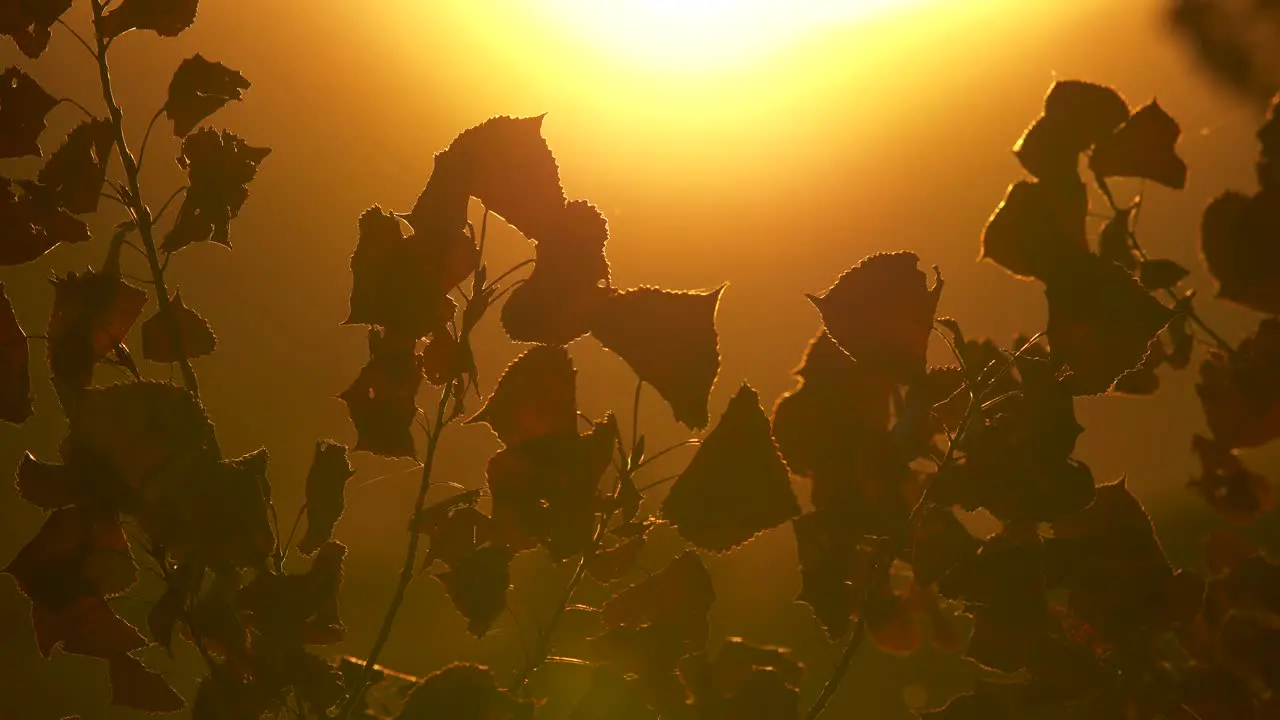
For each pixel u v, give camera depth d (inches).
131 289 116.6
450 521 116.2
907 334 115.9
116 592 115.2
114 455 114.7
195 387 116.1
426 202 115.4
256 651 115.7
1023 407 115.8
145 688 115.7
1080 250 116.4
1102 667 117.0
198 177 116.6
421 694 115.7
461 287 117.0
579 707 116.4
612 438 115.7
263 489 115.6
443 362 116.0
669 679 116.6
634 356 114.5
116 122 116.8
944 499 116.3
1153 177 118.0
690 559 117.0
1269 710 117.1
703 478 115.3
